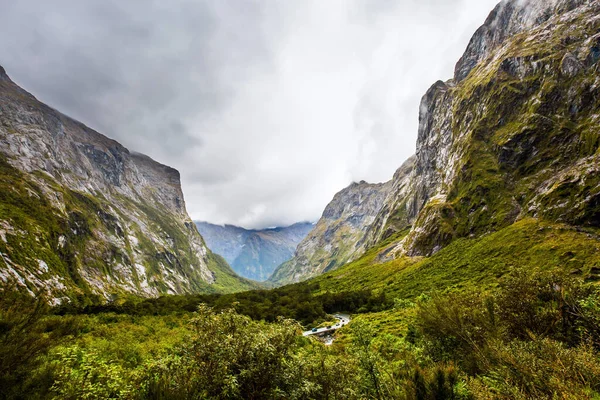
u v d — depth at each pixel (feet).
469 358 54.90
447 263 437.17
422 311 71.26
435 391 42.75
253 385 38.11
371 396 49.80
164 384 35.86
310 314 373.40
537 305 57.62
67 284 557.33
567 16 641.40
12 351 33.63
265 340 39.78
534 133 501.15
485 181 532.73
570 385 32.68
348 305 418.10
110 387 43.14
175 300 422.00
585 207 331.16
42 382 35.22
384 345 84.43
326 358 51.16
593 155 379.35
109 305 318.04
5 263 464.24
